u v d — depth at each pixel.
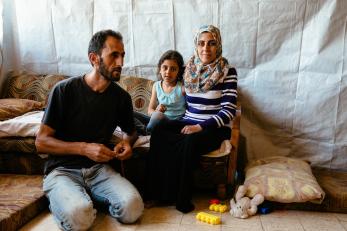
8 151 2.16
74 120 1.81
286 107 2.51
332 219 1.88
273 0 2.40
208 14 2.52
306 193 1.90
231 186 2.21
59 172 1.80
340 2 2.29
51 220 1.77
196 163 1.97
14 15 2.87
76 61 2.84
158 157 1.98
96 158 1.76
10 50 2.92
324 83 2.40
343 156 2.46
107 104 1.85
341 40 2.33
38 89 2.74
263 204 1.96
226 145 2.01
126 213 1.70
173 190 1.95
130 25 2.67
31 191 1.90
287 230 1.75
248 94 2.58
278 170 2.11
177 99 2.31
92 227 1.72
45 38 2.85
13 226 1.62
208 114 2.16
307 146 2.53
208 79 2.14
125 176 2.13
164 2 2.58
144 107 2.54
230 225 1.79
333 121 2.43
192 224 1.79
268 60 2.49
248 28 2.48
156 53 2.67
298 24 2.39
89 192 1.87
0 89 2.82
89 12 2.72
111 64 1.72
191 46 2.60
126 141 1.98
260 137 2.61
